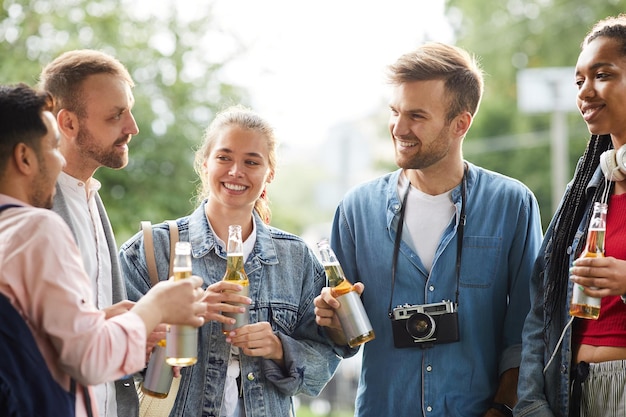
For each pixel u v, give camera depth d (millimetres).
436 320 3553
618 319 3188
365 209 3732
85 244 3148
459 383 3574
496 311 3660
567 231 3418
